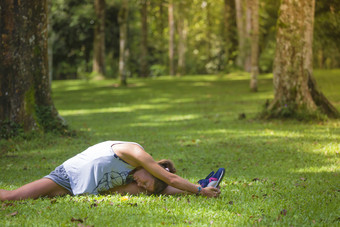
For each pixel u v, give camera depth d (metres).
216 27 49.22
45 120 10.97
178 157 8.48
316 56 25.89
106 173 4.69
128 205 4.35
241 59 38.47
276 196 4.92
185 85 31.44
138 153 4.68
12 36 10.34
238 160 8.09
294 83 13.18
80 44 45.28
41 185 4.64
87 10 39.50
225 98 22.95
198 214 4.06
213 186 4.95
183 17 44.38
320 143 9.33
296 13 12.98
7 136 10.23
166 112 18.39
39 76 10.90
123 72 32.38
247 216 4.01
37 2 10.69
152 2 52.28
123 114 18.19
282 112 13.14
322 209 4.27
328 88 21.05
